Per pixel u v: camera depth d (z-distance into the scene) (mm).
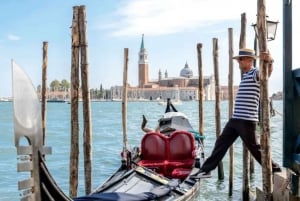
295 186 5070
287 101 5121
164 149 8547
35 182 3543
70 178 7723
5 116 50250
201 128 12797
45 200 3688
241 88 6156
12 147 20328
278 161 13961
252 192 9047
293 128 5125
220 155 6359
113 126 34031
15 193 10797
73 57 7793
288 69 5109
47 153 3666
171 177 8008
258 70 6004
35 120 3469
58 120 42969
